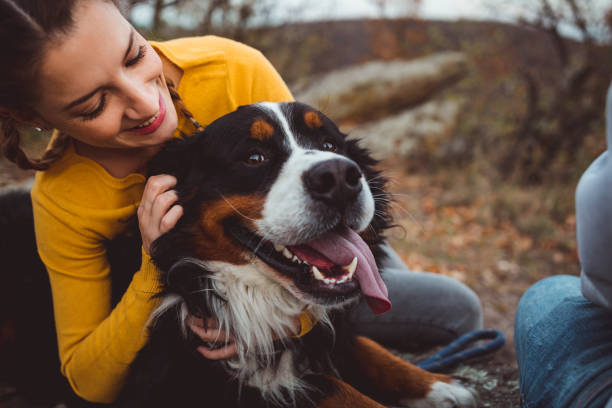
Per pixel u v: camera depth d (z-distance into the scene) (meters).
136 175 1.80
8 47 1.29
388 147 10.10
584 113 8.46
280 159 1.77
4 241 2.35
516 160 8.68
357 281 1.69
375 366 2.03
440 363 2.26
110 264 1.96
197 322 1.79
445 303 2.56
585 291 1.39
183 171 1.84
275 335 1.89
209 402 1.79
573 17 8.68
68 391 2.30
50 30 1.31
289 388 1.83
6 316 2.33
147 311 1.71
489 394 2.13
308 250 1.73
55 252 1.78
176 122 1.72
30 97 1.42
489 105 10.72
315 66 14.56
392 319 2.56
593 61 8.68
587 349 1.42
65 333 1.85
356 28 18.02
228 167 1.77
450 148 9.59
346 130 10.88
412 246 5.71
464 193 7.90
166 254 1.75
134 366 1.87
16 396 2.40
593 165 1.30
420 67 12.48
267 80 2.17
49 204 1.75
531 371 1.58
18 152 1.65
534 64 11.02
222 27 7.03
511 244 6.18
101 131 1.51
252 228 1.73
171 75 1.95
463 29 12.76
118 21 1.42
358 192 1.68
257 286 1.84
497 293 4.65
